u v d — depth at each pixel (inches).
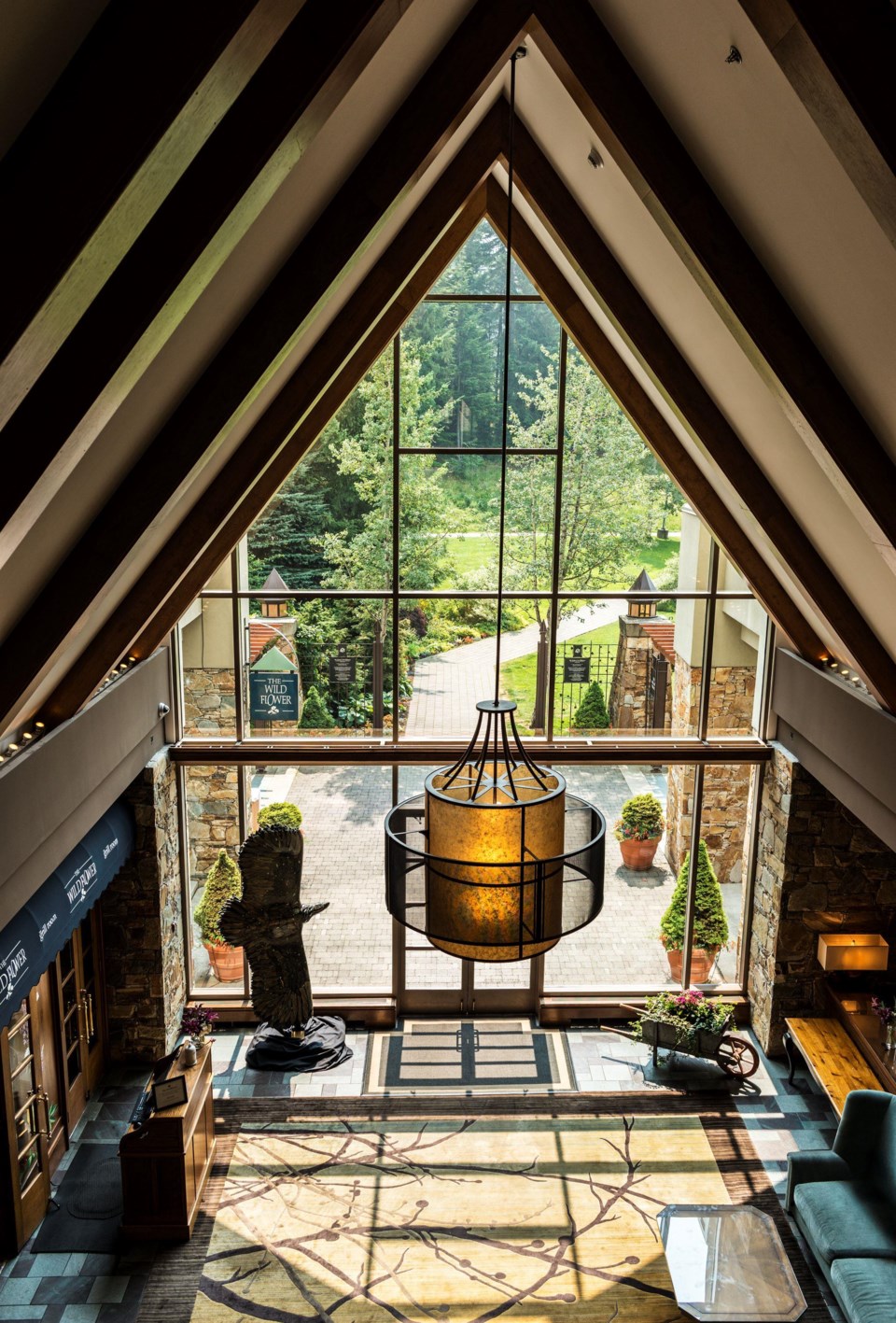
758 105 143.4
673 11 147.6
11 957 231.3
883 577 229.0
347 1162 307.6
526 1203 290.5
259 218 159.9
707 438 256.4
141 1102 285.7
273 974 338.3
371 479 343.9
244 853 329.4
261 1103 334.6
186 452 195.5
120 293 128.0
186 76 92.9
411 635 356.5
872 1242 249.6
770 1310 238.7
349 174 191.2
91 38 92.6
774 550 262.5
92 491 183.2
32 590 190.9
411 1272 266.4
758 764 365.1
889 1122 269.4
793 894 347.3
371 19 124.0
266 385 216.1
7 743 230.5
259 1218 284.8
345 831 373.4
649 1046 359.9
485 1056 359.9
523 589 354.3
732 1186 297.4
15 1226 269.9
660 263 220.8
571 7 179.0
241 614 353.7
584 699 362.6
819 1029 342.6
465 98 190.5
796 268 168.2
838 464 186.5
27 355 100.5
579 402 338.3
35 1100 283.7
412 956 378.9
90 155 93.6
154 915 343.3
